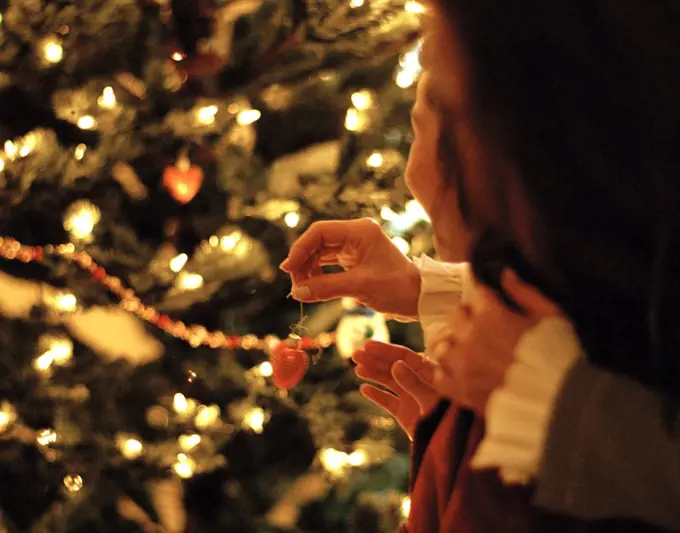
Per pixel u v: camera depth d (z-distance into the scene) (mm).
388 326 2047
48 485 1854
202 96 1909
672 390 1065
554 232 1092
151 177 1881
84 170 1771
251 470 1953
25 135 1829
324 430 1909
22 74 1787
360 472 1988
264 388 1893
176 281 1829
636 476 1046
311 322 1936
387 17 1909
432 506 1205
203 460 1824
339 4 1899
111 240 1850
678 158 1073
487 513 1126
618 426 1049
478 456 1080
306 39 1917
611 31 1080
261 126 1966
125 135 1799
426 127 1182
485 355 1103
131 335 1988
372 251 1352
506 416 1071
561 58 1082
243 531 1914
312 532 1957
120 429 1818
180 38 1830
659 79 1075
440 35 1128
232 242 1842
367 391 1340
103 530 1849
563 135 1083
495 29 1093
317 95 1964
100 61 1823
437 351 1150
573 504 1050
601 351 1084
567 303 1095
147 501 1891
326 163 1934
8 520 1831
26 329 1820
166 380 1866
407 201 1939
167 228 1914
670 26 1078
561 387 1061
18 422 1815
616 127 1078
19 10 1764
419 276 1338
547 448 1054
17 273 1855
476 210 1134
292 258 1346
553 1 1085
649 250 1084
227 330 1908
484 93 1097
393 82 2008
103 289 1830
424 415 1248
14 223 1806
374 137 1983
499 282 1128
